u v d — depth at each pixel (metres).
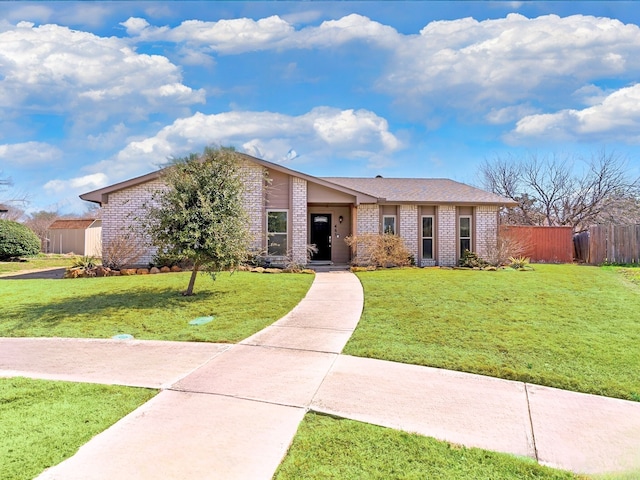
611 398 4.21
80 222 28.12
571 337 6.07
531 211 29.48
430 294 9.38
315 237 17.61
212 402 4.08
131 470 2.91
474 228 16.95
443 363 5.16
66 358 5.46
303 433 3.47
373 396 4.24
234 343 6.09
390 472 2.94
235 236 9.21
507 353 5.48
